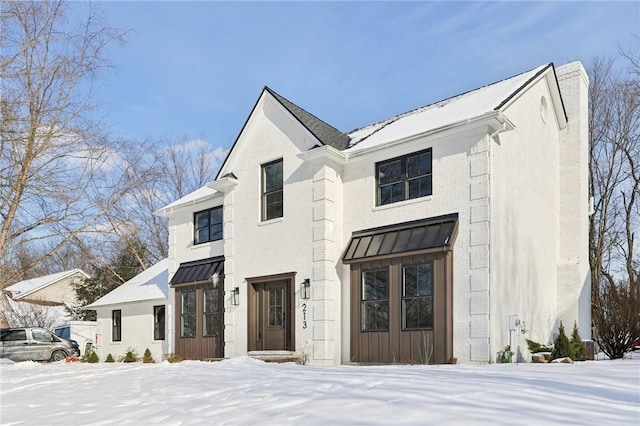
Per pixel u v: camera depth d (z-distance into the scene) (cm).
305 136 1510
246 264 1603
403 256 1262
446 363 1151
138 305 2189
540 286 1385
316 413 464
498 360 1138
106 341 2334
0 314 2083
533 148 1430
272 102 1605
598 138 2686
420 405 459
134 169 2294
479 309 1142
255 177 1630
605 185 2684
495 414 415
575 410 427
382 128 1630
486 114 1177
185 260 1955
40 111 1653
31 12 1631
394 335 1258
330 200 1434
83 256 2873
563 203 1567
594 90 2694
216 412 523
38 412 625
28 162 1661
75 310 3422
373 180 1414
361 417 435
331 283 1400
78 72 1745
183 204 1948
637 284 1505
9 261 1995
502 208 1234
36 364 1580
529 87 1405
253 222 1608
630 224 2709
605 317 1465
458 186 1231
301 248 1459
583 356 1184
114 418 543
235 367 1014
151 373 968
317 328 1376
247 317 1573
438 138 1270
